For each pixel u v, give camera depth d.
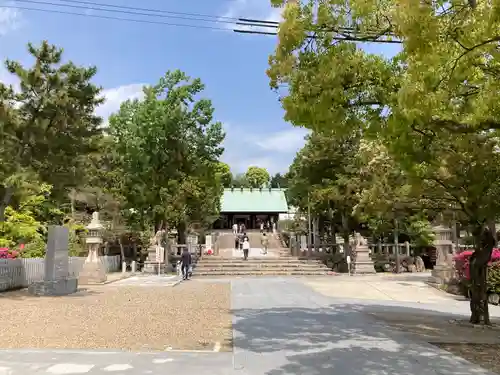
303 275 29.19
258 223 69.06
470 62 7.84
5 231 23.69
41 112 17.92
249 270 29.81
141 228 37.09
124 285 21.89
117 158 35.34
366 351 8.09
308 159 33.84
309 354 7.83
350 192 30.16
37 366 6.82
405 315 13.22
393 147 9.10
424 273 31.36
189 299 16.06
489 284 17.19
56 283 17.33
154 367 6.86
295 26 8.73
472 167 10.77
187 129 35.59
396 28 7.41
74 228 30.33
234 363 7.17
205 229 50.59
